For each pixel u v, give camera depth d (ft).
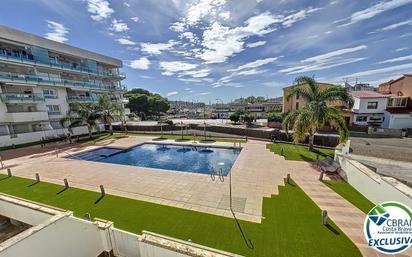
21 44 87.81
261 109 270.46
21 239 14.34
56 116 101.76
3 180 43.16
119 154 72.23
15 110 87.20
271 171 45.50
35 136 89.66
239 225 24.52
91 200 32.50
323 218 24.03
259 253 19.66
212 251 14.40
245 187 36.55
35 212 21.95
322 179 40.01
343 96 55.26
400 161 48.78
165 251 15.49
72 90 112.98
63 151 72.54
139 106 227.40
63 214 18.01
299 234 22.45
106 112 105.09
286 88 140.87
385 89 118.01
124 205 30.53
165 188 36.88
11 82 81.97
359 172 34.14
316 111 53.98
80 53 116.47
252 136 89.86
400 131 84.12
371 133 89.51
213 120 180.34
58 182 41.16
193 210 28.58
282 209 28.30
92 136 106.42
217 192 34.65
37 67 93.71
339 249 19.79
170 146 81.76
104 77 134.82
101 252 20.85
